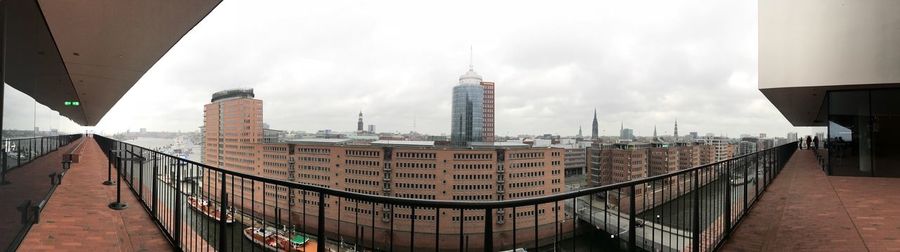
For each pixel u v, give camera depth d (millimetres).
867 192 8523
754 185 7898
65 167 11289
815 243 4793
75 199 7473
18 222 4969
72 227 5547
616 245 3277
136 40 8555
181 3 6699
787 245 4809
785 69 11469
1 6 3996
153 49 9328
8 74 4691
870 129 11633
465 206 2639
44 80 8602
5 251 4492
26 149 6137
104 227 5621
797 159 19750
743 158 6715
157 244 4965
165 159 5750
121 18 7180
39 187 7027
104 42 8500
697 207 4348
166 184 5590
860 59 10586
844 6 10812
